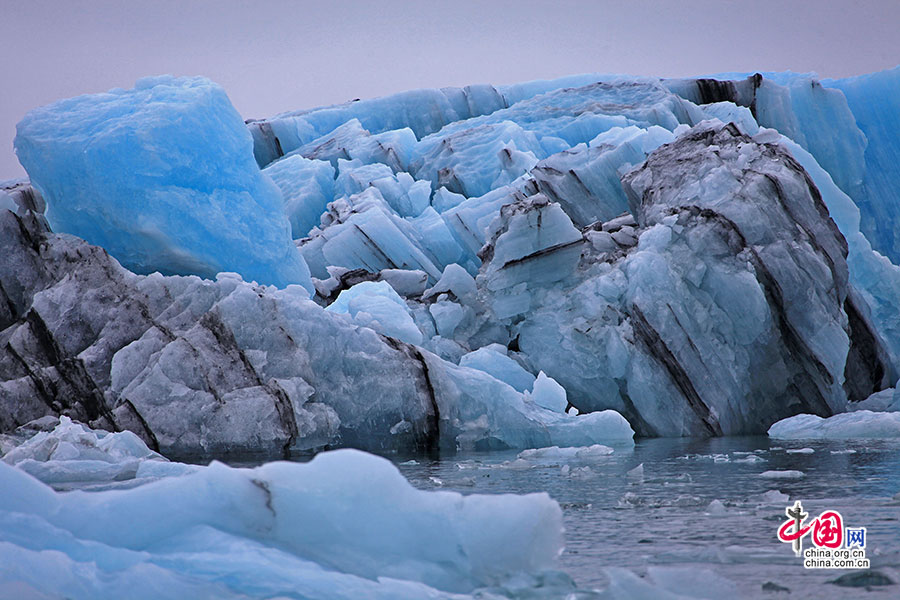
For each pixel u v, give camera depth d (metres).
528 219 43.22
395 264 54.25
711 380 38.66
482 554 8.86
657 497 16.38
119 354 32.34
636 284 40.25
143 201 37.44
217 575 7.99
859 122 67.00
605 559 10.51
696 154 45.03
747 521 13.30
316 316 33.56
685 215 41.28
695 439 35.94
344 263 54.25
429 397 33.28
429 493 9.09
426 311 44.31
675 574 8.70
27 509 8.66
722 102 67.81
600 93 73.44
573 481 19.73
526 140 66.12
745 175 42.06
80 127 38.75
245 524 8.95
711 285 39.78
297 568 8.19
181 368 31.70
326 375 32.94
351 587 7.89
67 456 23.42
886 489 16.80
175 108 39.00
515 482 19.62
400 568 8.62
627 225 49.66
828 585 8.86
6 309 36.28
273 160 75.81
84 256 36.34
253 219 41.00
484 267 45.88
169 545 8.65
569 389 41.56
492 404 34.19
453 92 80.88
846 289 42.78
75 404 32.06
